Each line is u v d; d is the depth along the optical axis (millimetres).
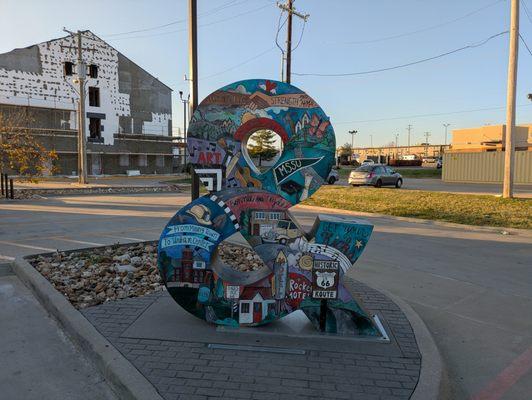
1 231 9977
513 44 16703
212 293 4207
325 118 4637
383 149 126125
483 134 57656
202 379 3254
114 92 47688
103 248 7734
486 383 3559
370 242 9453
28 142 20578
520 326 4758
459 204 16109
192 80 8195
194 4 8078
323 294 4145
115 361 3479
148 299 5066
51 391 3305
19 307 5027
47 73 42938
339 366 3502
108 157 46938
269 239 4195
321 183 4672
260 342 3920
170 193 23141
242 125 4660
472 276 6742
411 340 4023
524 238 10234
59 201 17531
